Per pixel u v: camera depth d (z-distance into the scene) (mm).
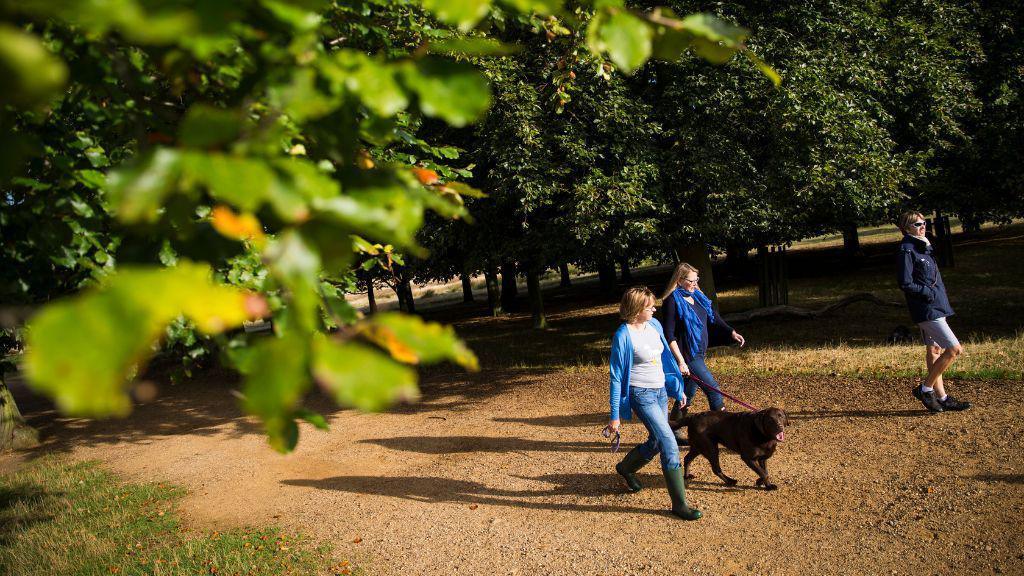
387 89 998
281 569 5277
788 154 11922
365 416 10609
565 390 10625
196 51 789
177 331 2461
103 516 7129
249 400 713
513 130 10797
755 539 4910
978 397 7039
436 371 14266
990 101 15219
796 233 14562
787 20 12227
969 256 23000
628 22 1219
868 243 34969
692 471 6355
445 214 1417
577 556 5020
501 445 8039
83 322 601
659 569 4695
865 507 5133
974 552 4316
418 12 4180
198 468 8742
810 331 13852
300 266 853
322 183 909
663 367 6047
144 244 1337
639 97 11891
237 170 818
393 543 5602
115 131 2262
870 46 12727
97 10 705
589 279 38906
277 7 922
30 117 1912
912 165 13586
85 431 12367
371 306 17250
